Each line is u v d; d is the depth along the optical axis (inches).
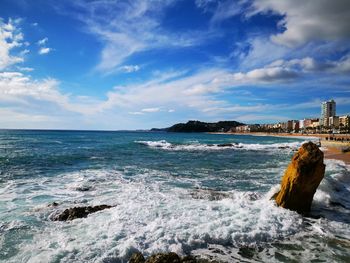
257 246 296.0
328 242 310.5
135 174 734.5
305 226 355.3
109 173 738.8
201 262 260.4
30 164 865.5
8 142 2018.9
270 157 1301.7
